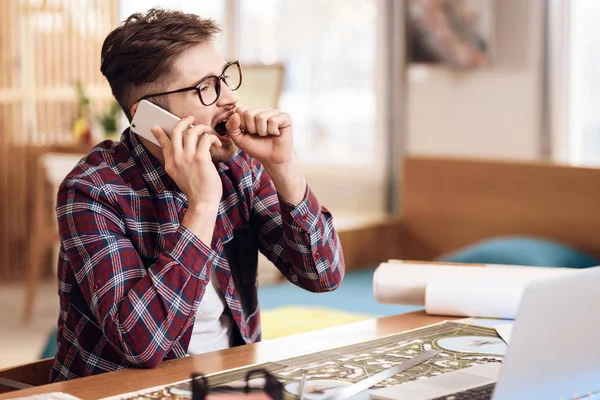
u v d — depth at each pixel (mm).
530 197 3549
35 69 5922
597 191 3359
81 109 5465
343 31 5762
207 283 1396
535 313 972
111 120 5199
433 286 1603
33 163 5816
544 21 4789
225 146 1556
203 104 1512
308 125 6020
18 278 5871
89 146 4984
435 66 5215
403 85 5449
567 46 4754
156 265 1362
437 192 3867
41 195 4578
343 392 1077
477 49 4988
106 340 1443
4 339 4160
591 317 1062
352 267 3855
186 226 1387
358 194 5738
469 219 3754
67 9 5859
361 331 1478
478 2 4961
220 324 1584
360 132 5734
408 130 5453
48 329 4379
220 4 6312
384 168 5594
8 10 5871
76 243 1422
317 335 1452
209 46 1542
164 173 1509
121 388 1138
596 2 4664
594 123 4727
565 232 3443
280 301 3350
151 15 1557
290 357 1288
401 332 1462
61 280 1526
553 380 1049
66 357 1489
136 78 1526
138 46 1513
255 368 1223
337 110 5848
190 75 1511
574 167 3418
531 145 4875
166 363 1293
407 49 5348
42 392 1125
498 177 3652
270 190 1700
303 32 5973
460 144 5188
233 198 1628
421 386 1117
